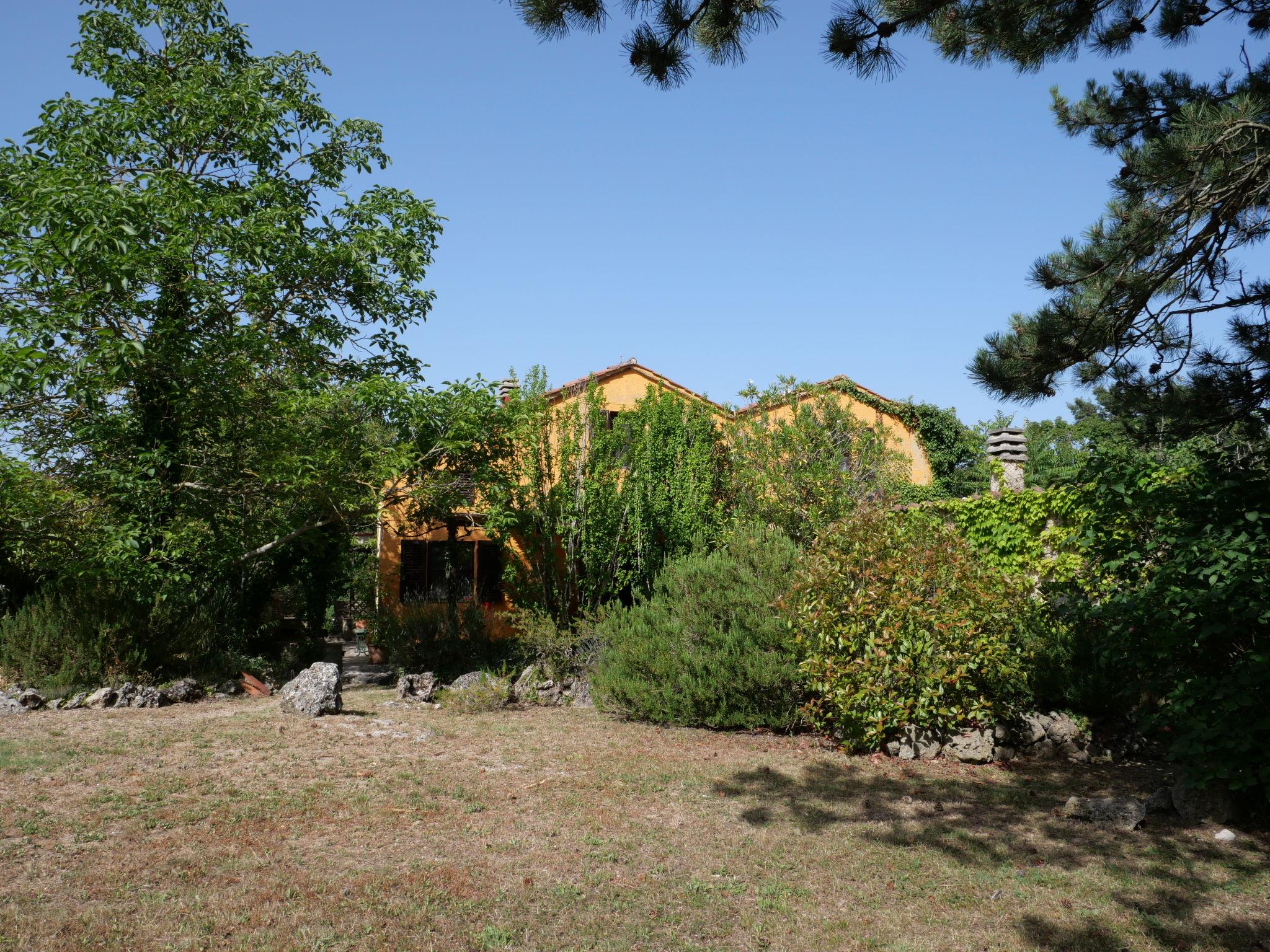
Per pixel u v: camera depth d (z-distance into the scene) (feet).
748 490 62.44
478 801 23.58
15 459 43.52
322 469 47.01
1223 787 22.34
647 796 24.58
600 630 40.50
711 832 21.48
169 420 49.03
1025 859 19.69
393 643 52.31
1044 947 15.26
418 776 25.91
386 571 68.69
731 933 15.71
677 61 20.84
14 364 39.37
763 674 32.78
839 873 18.80
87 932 14.80
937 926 16.14
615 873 18.51
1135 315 28.86
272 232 48.85
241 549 49.08
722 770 27.71
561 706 40.16
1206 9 25.05
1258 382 28.76
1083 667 30.89
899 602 29.94
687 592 36.65
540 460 57.21
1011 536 43.24
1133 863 19.31
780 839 20.97
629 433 61.26
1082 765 28.96
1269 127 22.93
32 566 46.24
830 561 32.17
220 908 16.02
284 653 56.75
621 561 57.21
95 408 44.42
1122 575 25.85
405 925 15.51
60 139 48.60
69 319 41.98
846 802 24.36
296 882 17.35
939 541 31.96
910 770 28.22
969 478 87.40
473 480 52.47
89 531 44.32
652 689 35.55
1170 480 26.02
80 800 22.35
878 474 65.41
